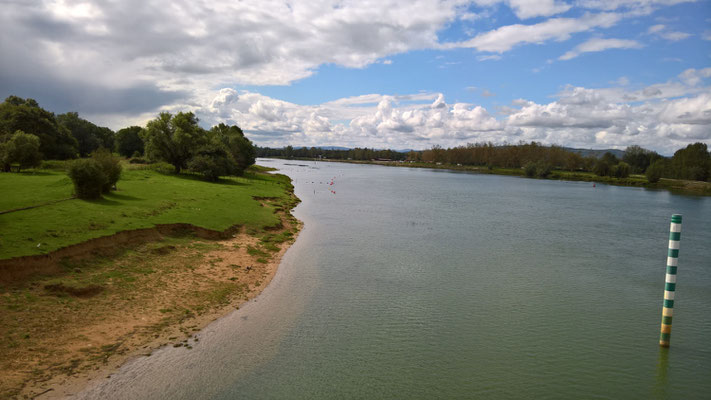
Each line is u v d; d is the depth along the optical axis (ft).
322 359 57.57
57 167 246.27
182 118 260.42
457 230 158.10
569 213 224.74
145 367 52.60
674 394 52.65
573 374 56.49
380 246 125.49
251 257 104.37
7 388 45.06
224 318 68.69
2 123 274.98
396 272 99.30
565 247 134.21
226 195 181.06
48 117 309.22
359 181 424.46
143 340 59.00
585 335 68.44
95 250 84.07
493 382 53.67
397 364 57.16
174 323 65.21
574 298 85.66
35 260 70.44
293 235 135.54
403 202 247.50
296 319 70.23
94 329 60.08
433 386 52.19
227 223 127.65
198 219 123.85
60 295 66.90
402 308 77.10
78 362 51.88
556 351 62.69
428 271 101.19
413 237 141.18
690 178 514.68
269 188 253.44
